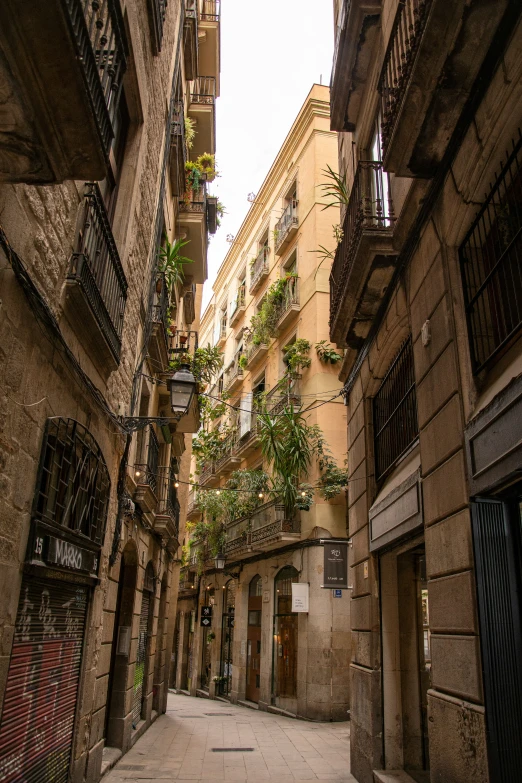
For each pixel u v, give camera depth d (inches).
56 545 194.9
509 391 159.8
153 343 417.4
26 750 180.2
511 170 183.8
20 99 113.3
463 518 186.5
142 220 346.0
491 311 193.8
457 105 192.7
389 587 307.3
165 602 642.2
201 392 556.4
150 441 438.0
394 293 281.4
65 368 204.7
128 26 262.7
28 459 173.2
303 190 820.0
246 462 918.4
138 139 314.8
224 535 898.7
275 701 693.3
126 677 378.9
